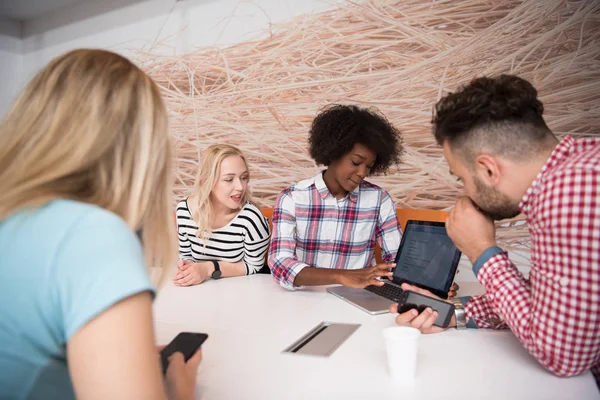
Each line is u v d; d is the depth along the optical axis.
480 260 1.00
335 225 1.87
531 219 0.90
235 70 3.38
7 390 0.51
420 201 2.89
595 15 2.50
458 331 1.11
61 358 0.52
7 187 0.54
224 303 1.42
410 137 2.90
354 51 3.03
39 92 0.59
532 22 2.63
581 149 0.87
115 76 0.61
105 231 0.52
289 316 1.26
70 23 4.04
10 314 0.50
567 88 2.58
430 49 2.85
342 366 0.89
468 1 2.75
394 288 1.50
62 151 0.57
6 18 4.20
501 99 0.90
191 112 3.54
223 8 3.40
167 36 3.61
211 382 0.83
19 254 0.51
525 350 0.98
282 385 0.81
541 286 0.84
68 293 0.48
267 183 3.30
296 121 3.21
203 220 2.07
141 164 0.62
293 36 3.19
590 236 0.77
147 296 0.52
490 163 0.92
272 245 1.78
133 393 0.47
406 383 0.81
